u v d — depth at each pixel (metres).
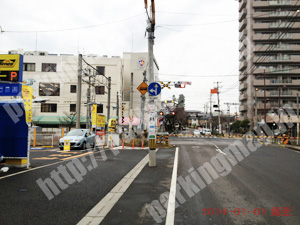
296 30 54.97
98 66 45.09
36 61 44.16
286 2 53.88
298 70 54.06
